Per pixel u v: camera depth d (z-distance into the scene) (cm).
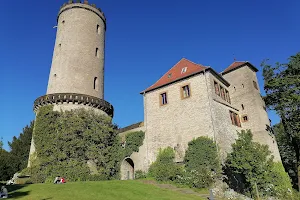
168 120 3209
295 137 3497
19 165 4656
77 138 2919
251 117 3488
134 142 3369
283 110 3394
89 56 3591
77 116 3042
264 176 2291
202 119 2912
